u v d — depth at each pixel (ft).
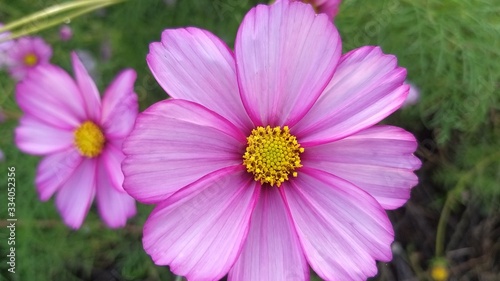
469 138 0.75
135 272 0.76
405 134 0.34
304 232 0.34
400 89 0.32
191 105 0.31
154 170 0.31
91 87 0.45
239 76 0.31
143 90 0.73
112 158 0.45
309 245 0.33
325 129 0.34
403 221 0.80
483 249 0.80
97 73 0.75
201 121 0.31
